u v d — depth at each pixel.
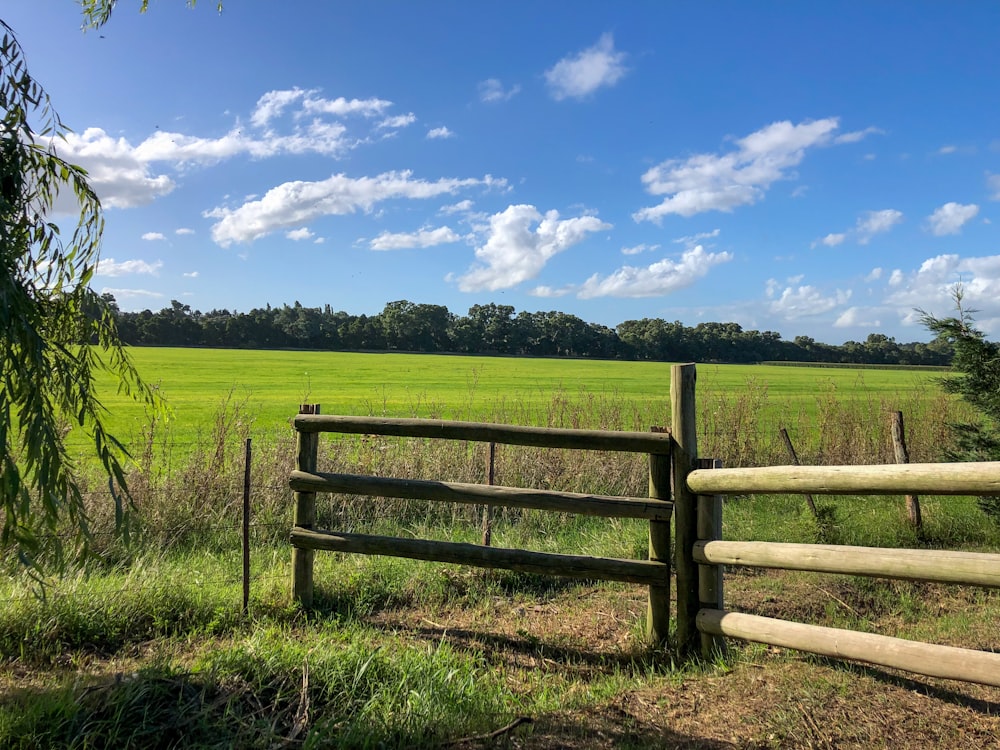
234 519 7.37
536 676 4.33
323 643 4.31
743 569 6.39
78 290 3.81
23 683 3.76
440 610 5.50
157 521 6.95
